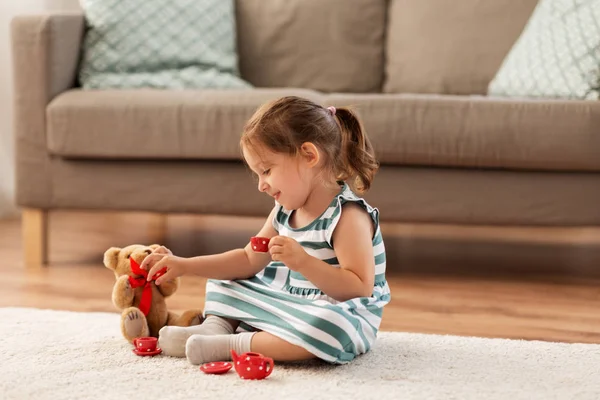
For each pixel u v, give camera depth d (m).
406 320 1.81
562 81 2.39
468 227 3.08
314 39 2.89
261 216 2.28
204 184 2.29
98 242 2.73
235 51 2.85
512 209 2.17
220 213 2.30
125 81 2.54
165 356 1.45
